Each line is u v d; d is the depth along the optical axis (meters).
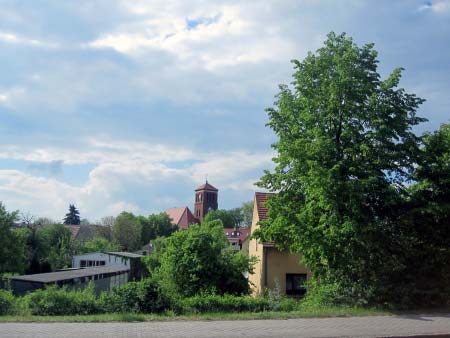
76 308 12.47
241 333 9.73
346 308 13.62
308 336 9.55
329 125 18.11
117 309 12.66
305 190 17.81
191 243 23.30
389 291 14.12
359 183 15.34
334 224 15.60
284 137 19.75
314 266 18.00
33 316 11.46
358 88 17.34
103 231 88.69
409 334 9.91
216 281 22.84
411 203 15.66
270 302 14.04
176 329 10.02
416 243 15.53
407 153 16.66
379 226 15.32
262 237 20.53
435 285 14.37
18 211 44.75
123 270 48.91
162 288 13.64
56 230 67.56
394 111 17.03
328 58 19.08
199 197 147.75
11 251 43.94
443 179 15.61
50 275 35.78
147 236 106.69
